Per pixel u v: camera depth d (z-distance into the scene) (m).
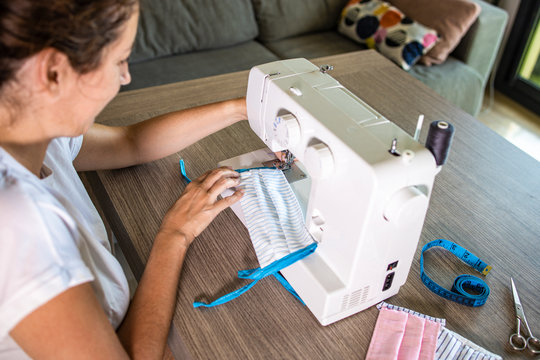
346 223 0.79
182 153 1.19
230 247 0.97
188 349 0.80
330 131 0.79
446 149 0.77
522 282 0.94
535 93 3.08
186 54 2.52
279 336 0.83
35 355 0.65
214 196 0.93
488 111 3.14
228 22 2.54
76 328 0.64
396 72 1.59
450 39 2.52
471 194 1.13
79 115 0.68
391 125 0.82
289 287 0.91
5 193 0.63
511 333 0.85
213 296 0.88
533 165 1.24
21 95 0.61
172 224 0.90
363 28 2.68
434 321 0.85
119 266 0.83
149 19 2.37
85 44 0.59
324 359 0.80
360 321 0.87
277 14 2.69
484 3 2.71
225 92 1.42
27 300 0.60
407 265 0.87
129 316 0.80
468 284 0.94
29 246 0.61
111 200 1.06
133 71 2.33
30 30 0.55
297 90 0.88
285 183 1.03
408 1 2.64
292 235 0.92
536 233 1.05
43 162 0.83
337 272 0.85
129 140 1.11
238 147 1.22
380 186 0.72
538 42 3.01
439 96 1.49
